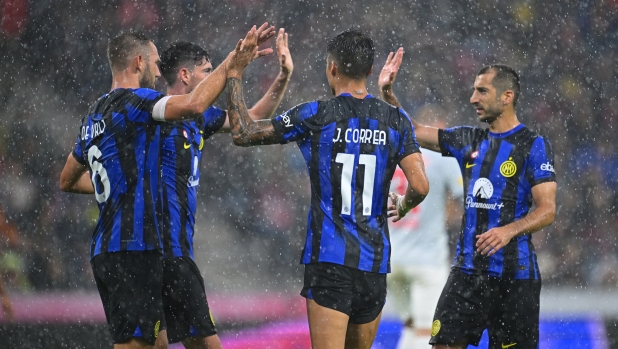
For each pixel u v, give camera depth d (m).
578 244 41.72
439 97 49.53
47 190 44.72
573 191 45.19
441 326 14.42
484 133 14.79
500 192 14.34
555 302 33.06
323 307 12.12
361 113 12.34
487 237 13.62
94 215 42.59
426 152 21.12
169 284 13.98
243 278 38.34
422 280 21.02
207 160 44.00
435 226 21.06
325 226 12.22
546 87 49.25
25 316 29.91
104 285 12.84
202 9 51.50
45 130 48.09
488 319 14.48
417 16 51.41
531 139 14.38
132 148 12.34
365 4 52.31
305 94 50.47
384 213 12.62
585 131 48.03
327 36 51.19
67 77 49.34
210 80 12.28
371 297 12.41
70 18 49.88
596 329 27.44
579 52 50.03
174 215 13.99
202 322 14.16
